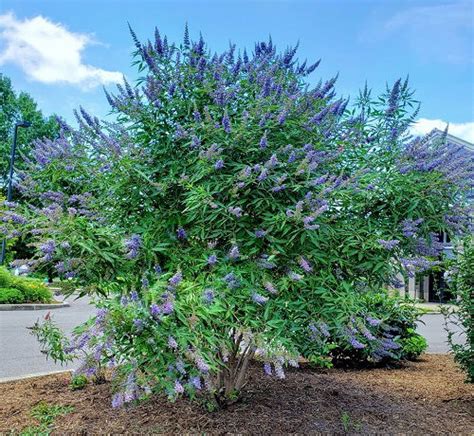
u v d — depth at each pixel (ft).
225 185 13.47
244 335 12.42
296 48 16.88
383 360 24.12
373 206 15.35
